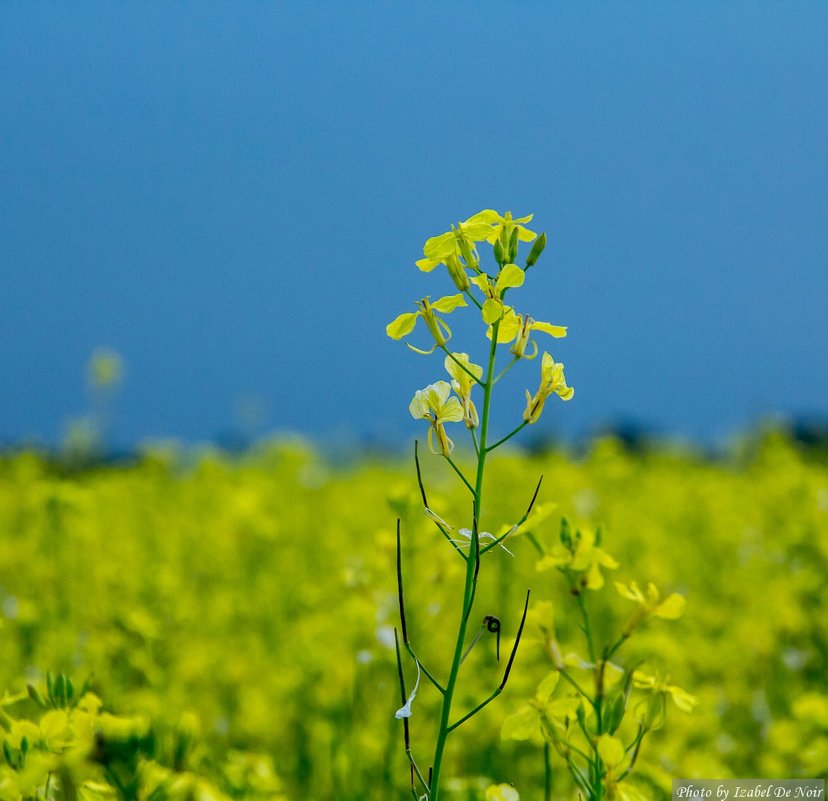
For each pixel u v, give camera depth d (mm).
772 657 2086
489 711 1554
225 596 2367
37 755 1321
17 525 3051
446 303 1308
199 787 1351
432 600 1570
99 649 1756
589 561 1332
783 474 3488
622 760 1308
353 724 1569
